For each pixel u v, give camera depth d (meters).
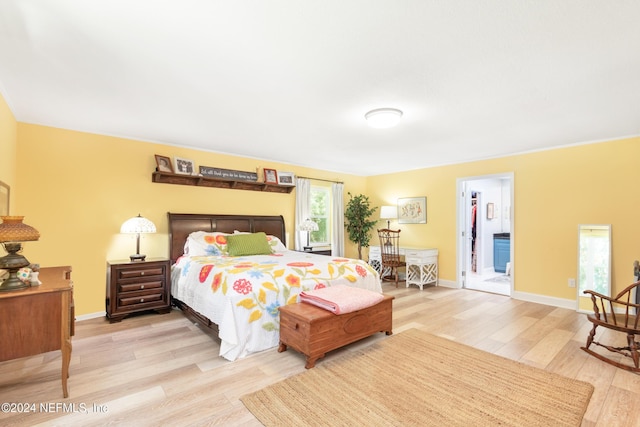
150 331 3.14
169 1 1.49
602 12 1.55
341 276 3.32
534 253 4.44
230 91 2.54
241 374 2.27
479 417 1.78
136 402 1.92
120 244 3.83
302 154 4.89
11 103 2.79
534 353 2.66
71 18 1.62
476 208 6.96
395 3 1.50
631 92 2.49
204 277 3.14
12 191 3.05
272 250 4.60
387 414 1.81
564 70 2.15
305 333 2.39
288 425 1.71
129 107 2.90
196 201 4.48
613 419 1.78
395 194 6.33
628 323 2.67
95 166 3.69
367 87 2.45
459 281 5.29
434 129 3.51
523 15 1.58
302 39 1.82
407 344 2.84
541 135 3.74
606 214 3.87
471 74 2.22
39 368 2.35
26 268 2.04
